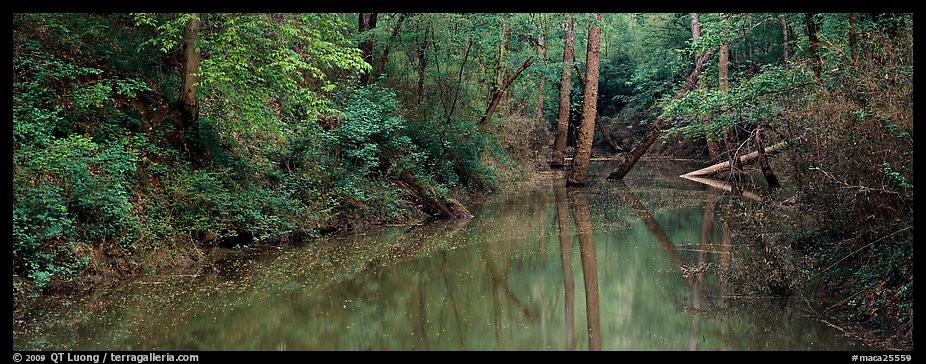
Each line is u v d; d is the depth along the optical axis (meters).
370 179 13.88
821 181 8.35
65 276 7.93
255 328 7.01
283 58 10.96
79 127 9.45
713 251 10.73
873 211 7.49
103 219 8.62
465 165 18.06
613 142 36.69
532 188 20.11
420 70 17.36
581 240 11.88
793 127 9.31
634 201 17.03
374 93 15.35
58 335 6.54
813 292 7.98
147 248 9.00
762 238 9.83
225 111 11.85
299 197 12.16
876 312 6.89
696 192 18.67
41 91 8.96
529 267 9.92
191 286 8.44
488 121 18.83
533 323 7.40
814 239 9.26
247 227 10.50
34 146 8.45
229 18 10.27
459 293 8.56
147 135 10.31
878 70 7.53
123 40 11.42
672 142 33.56
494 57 18.42
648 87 31.00
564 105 26.12
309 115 12.17
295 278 9.05
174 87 11.66
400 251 10.90
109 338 6.52
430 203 14.27
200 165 10.88
